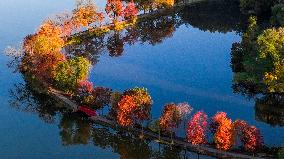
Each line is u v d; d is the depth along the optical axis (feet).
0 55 644.69
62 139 482.69
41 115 524.11
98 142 479.00
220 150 433.48
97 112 513.04
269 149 430.20
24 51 590.55
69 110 520.01
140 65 640.58
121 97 477.77
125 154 460.55
